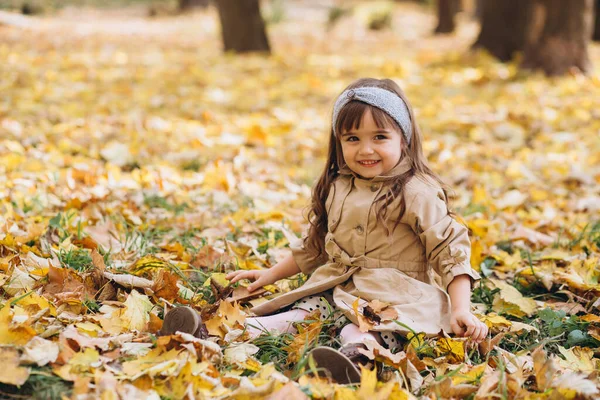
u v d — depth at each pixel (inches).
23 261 125.0
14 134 225.9
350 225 112.3
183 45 587.5
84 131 238.2
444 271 107.0
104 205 165.9
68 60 427.8
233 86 360.8
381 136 110.2
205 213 164.4
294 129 269.4
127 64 431.8
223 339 104.2
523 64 397.4
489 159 240.2
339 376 92.4
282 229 153.3
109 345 98.1
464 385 92.2
